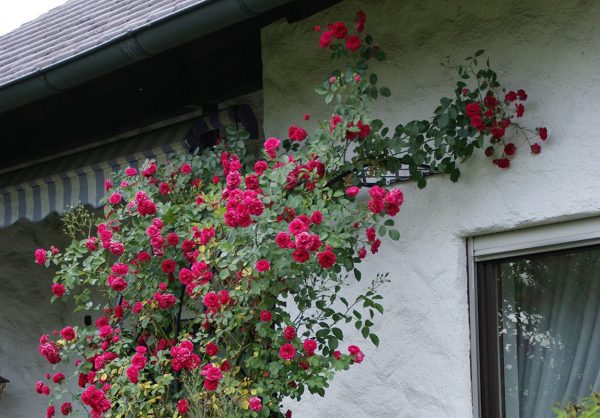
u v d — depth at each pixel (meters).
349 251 4.70
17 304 8.50
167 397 4.96
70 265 5.15
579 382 4.56
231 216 4.40
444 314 4.96
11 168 7.73
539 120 4.64
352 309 5.40
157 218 5.05
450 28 5.12
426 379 5.00
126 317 5.25
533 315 4.76
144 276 5.08
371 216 4.56
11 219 7.12
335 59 5.65
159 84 6.65
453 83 5.10
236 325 4.61
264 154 5.02
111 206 5.29
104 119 7.04
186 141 6.02
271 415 5.03
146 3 6.87
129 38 5.36
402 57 5.35
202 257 4.62
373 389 5.23
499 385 4.83
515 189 4.71
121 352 5.12
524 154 4.69
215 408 4.52
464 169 4.94
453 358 4.89
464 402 4.82
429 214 5.09
